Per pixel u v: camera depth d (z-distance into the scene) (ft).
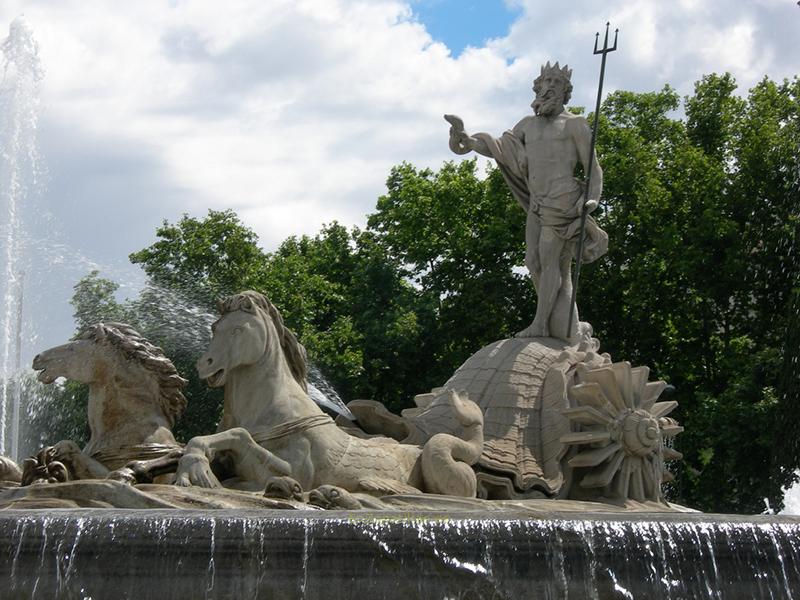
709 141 129.49
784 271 116.57
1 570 29.40
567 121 55.36
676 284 118.21
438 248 125.80
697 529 32.22
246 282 116.26
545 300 54.60
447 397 48.19
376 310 120.26
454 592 30.17
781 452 102.83
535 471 47.32
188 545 29.40
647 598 31.35
